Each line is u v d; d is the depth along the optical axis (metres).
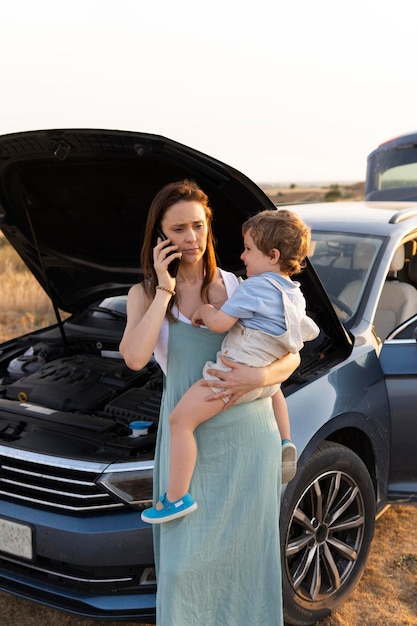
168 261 2.27
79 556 2.75
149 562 2.75
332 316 3.36
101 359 4.00
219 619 2.54
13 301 10.29
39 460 2.88
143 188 3.38
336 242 4.26
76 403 3.45
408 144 6.81
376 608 3.45
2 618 3.41
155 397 3.45
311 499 3.18
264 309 2.29
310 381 3.25
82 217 3.85
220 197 3.06
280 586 2.65
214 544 2.43
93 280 4.39
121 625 3.34
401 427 3.63
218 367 2.33
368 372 3.53
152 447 2.99
